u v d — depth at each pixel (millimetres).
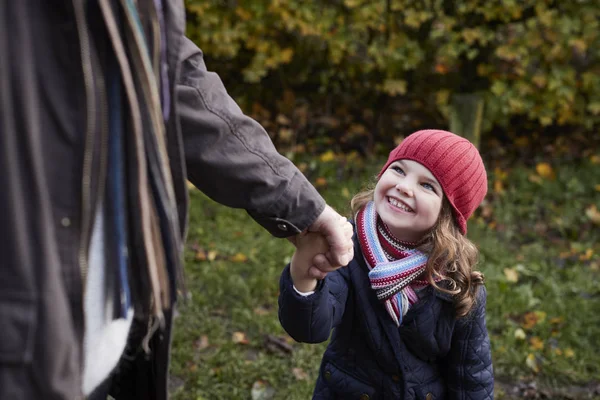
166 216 1206
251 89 5758
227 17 5102
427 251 1896
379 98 5898
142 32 1139
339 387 1985
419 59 5363
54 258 1009
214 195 1423
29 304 990
